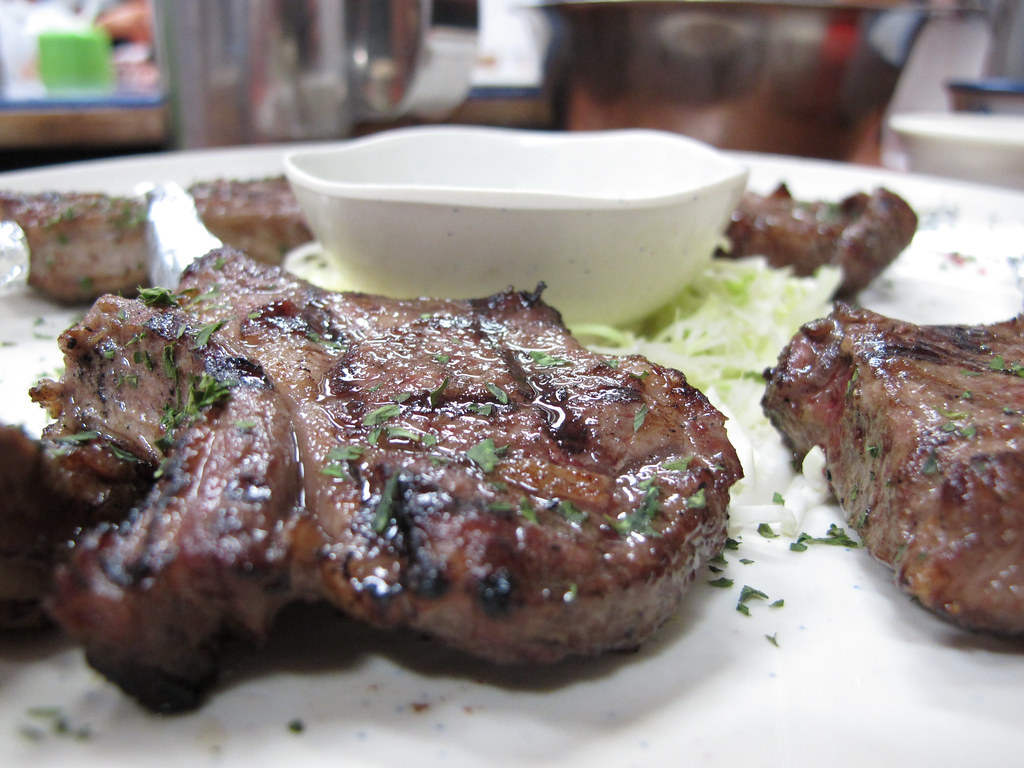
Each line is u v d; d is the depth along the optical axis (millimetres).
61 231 237
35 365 204
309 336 146
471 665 118
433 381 134
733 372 215
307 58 400
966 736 107
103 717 106
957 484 119
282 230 261
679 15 355
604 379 140
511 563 107
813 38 360
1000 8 571
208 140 422
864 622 127
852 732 107
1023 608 115
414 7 384
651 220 199
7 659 115
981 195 330
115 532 110
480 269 201
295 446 123
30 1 658
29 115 403
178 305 156
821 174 350
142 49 658
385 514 112
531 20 440
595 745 105
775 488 169
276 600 112
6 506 112
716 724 108
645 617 116
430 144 254
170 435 129
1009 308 253
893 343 149
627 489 124
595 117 409
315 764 101
